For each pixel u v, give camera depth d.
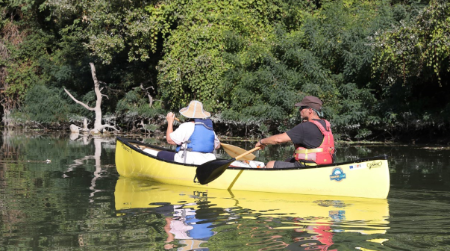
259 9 16.05
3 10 22.23
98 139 14.98
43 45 21.69
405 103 13.23
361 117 13.16
